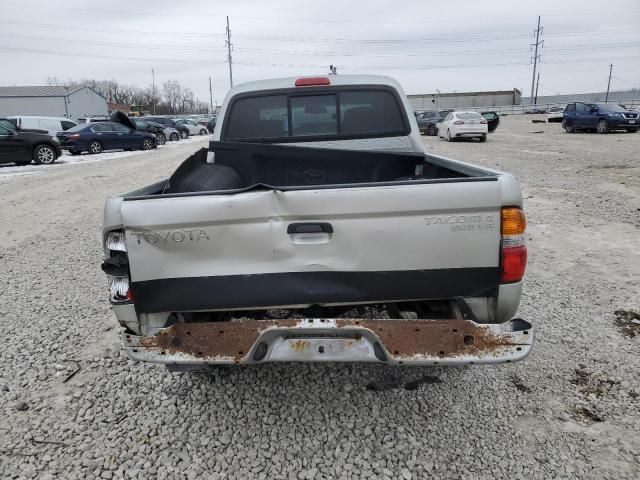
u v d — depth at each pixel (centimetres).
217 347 241
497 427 271
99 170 1556
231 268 242
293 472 243
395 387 312
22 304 465
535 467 241
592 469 239
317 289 243
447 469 242
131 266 244
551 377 319
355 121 423
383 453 254
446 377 322
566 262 539
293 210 236
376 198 233
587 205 819
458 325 235
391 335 235
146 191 289
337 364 341
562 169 1230
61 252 645
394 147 426
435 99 6931
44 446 267
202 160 365
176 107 10588
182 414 291
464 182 233
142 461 254
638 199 852
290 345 241
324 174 369
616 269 512
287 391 311
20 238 725
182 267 243
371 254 239
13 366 351
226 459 253
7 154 1681
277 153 359
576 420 276
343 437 266
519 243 239
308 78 419
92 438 272
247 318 272
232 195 236
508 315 250
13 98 6056
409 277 241
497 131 2919
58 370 345
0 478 243
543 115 5300
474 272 241
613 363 333
